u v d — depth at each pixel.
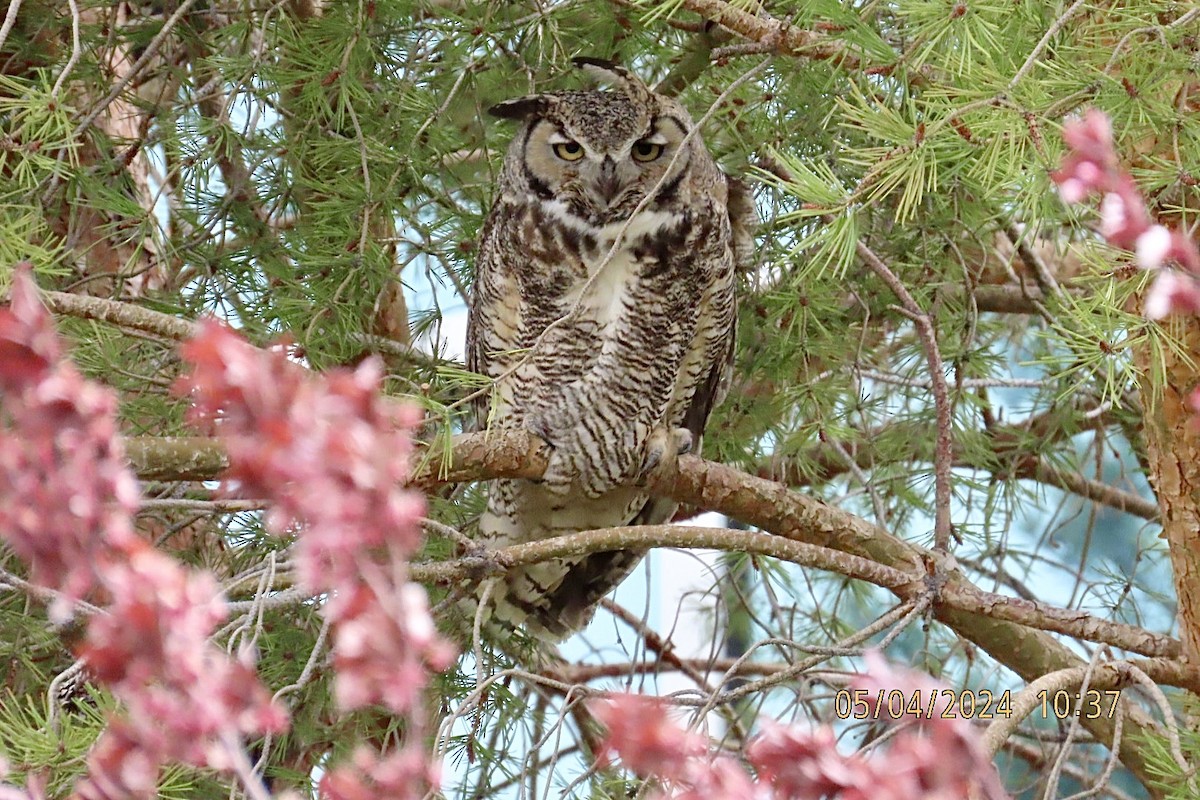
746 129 10.12
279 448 2.94
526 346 9.64
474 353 10.05
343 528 2.98
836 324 10.22
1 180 7.74
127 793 3.35
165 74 9.48
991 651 8.55
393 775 3.50
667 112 9.52
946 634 10.41
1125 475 11.09
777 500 8.48
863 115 6.00
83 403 3.01
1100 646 6.66
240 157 8.97
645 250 9.37
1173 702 8.34
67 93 8.07
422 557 9.07
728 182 9.95
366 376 3.06
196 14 9.58
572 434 9.59
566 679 10.69
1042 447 10.69
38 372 3.00
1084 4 5.89
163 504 6.55
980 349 10.16
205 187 8.89
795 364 10.16
